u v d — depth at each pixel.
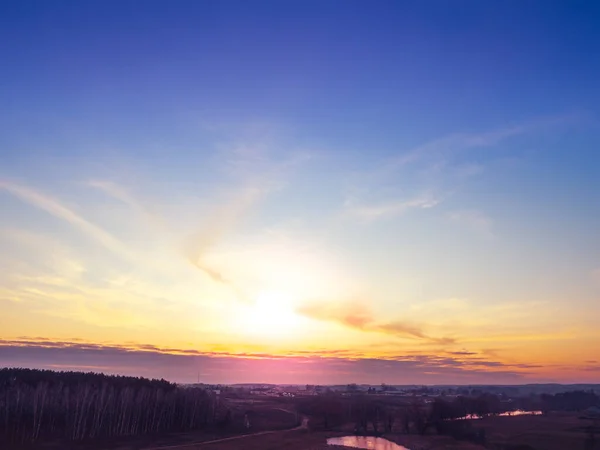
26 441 122.56
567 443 123.19
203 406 180.38
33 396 138.50
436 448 140.50
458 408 191.12
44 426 136.38
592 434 129.50
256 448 137.62
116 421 149.38
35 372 177.88
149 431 152.75
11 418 133.88
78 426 134.50
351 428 199.25
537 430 147.25
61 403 144.12
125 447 126.56
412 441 157.88
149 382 194.25
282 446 145.12
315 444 153.50
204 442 139.12
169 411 166.88
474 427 165.12
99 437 135.62
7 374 166.38
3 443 118.31
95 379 181.25
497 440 139.50
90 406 149.38
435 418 183.25
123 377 195.88
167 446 130.25
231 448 134.00
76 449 121.00
